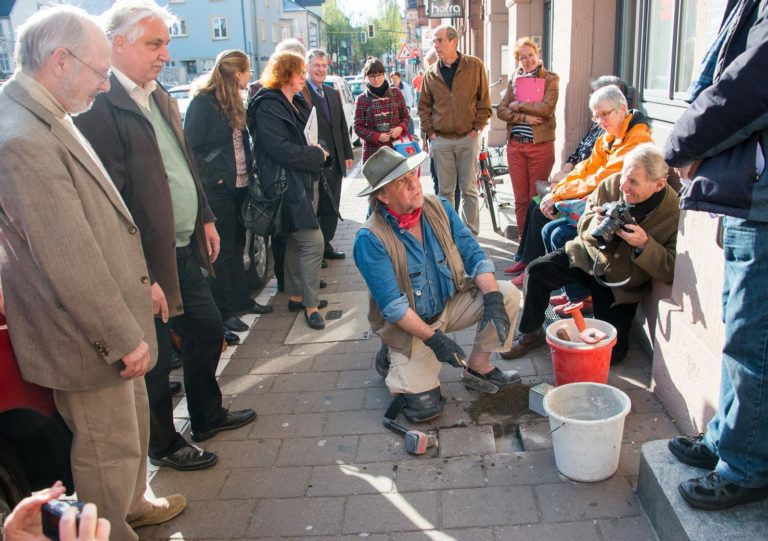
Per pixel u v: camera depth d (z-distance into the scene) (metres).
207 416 3.54
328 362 4.42
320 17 74.31
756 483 2.27
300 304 5.41
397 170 3.31
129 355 2.31
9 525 1.45
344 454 3.33
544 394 3.43
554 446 2.97
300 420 3.70
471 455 3.20
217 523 2.90
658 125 5.00
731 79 1.95
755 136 2.04
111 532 2.51
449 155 6.66
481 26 17.56
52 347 2.24
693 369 3.04
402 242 3.46
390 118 7.25
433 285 3.55
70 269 2.14
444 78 6.47
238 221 5.20
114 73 2.93
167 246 3.04
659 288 3.69
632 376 3.76
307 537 2.75
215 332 3.46
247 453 3.42
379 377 4.14
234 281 5.37
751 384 2.17
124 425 2.47
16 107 2.14
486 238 7.02
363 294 5.69
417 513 2.84
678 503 2.41
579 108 6.30
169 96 3.39
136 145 2.94
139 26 2.87
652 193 3.54
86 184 2.29
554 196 4.81
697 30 4.31
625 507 2.74
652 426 3.26
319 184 5.77
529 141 6.21
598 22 6.07
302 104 5.56
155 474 3.29
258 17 48.97
